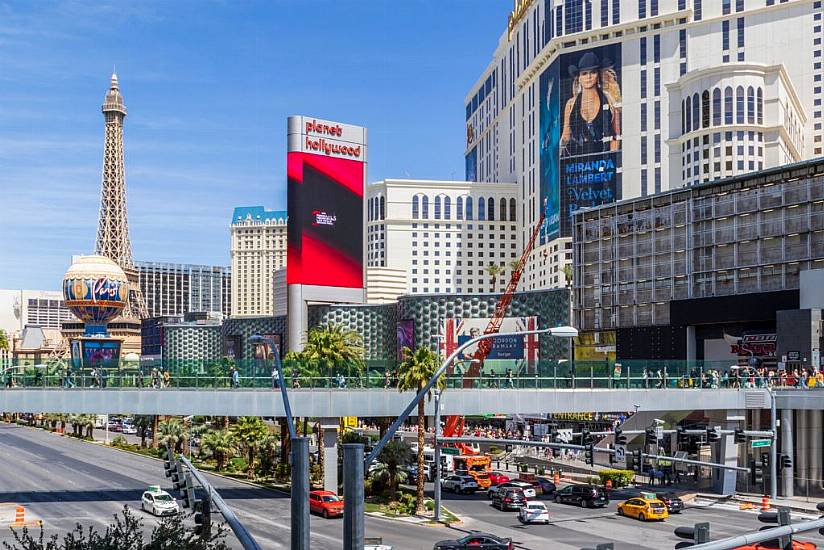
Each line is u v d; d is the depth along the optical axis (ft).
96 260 610.24
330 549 165.58
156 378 222.89
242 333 613.93
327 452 230.07
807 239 369.30
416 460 303.27
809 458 256.11
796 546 149.59
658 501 211.82
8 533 182.91
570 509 230.48
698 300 389.39
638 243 456.04
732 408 257.75
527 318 477.36
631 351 424.05
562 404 239.30
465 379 234.58
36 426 595.47
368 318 527.81
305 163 415.03
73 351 604.49
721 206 408.26
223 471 304.50
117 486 269.03
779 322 316.40
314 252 415.85
